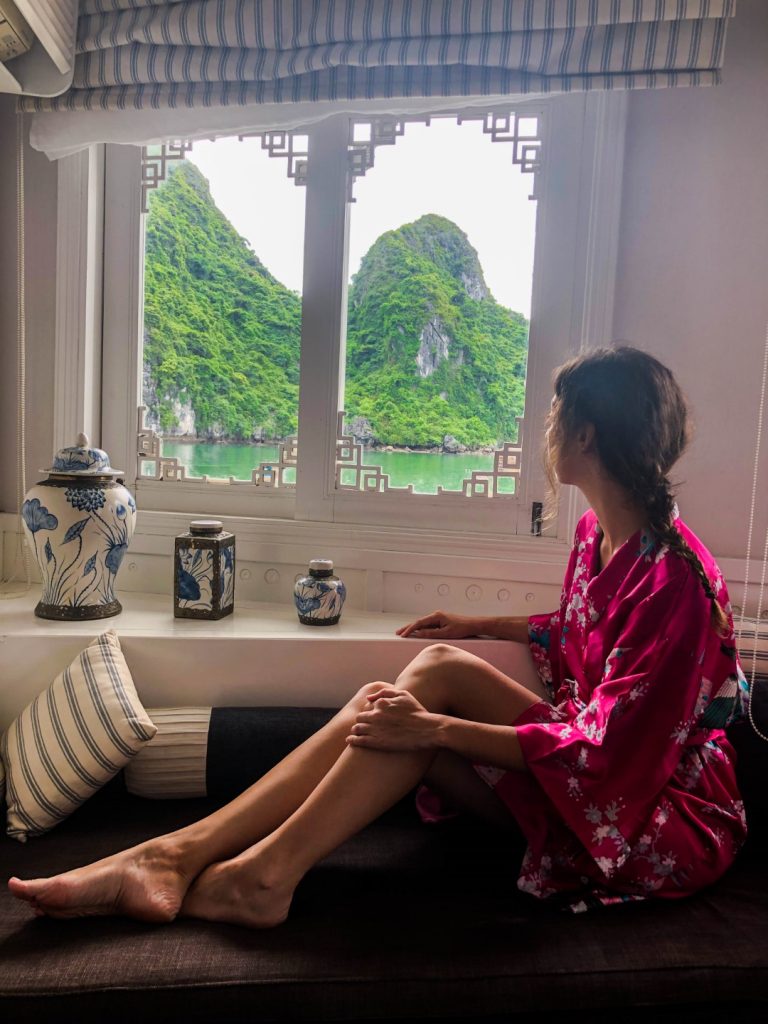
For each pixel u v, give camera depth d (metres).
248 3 1.85
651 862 1.33
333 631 1.94
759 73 1.86
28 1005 1.11
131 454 2.32
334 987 1.15
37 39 1.93
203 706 1.87
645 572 1.42
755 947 1.23
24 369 2.26
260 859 1.29
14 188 2.21
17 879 1.28
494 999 1.15
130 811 1.70
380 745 1.35
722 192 1.89
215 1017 1.13
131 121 2.04
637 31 1.72
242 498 2.26
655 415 1.43
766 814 1.60
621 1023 1.18
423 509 2.15
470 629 1.83
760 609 1.87
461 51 1.78
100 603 1.99
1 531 2.28
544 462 1.61
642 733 1.31
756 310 1.90
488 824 1.56
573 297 2.01
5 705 1.87
